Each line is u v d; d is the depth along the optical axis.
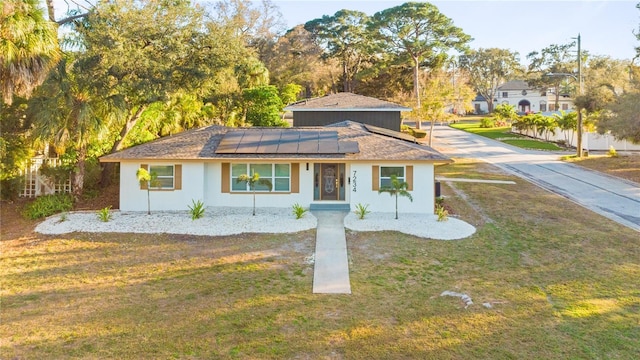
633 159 32.81
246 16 53.56
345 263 12.16
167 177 18.23
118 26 18.02
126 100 19.62
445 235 14.91
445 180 25.75
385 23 53.50
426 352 7.57
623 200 21.06
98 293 10.06
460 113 66.38
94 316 8.86
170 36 19.19
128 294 10.01
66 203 18.69
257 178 17.19
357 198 18.16
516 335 8.22
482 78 96.81
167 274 11.30
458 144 45.19
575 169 30.20
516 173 28.75
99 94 17.92
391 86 61.09
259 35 55.75
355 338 8.02
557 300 9.90
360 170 18.08
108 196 20.97
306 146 18.77
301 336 8.06
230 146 18.81
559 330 8.45
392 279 11.05
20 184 20.03
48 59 15.46
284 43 56.78
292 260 12.38
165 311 9.09
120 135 21.81
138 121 23.64
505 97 95.06
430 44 52.28
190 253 12.98
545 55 80.38
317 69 58.97
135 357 7.29
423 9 51.38
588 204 20.25
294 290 10.27
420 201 18.00
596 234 15.32
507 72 96.12
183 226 15.73
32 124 18.64
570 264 12.34
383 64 55.62
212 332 8.19
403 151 18.25
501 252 13.33
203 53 20.31
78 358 7.24
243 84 35.84
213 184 18.84
